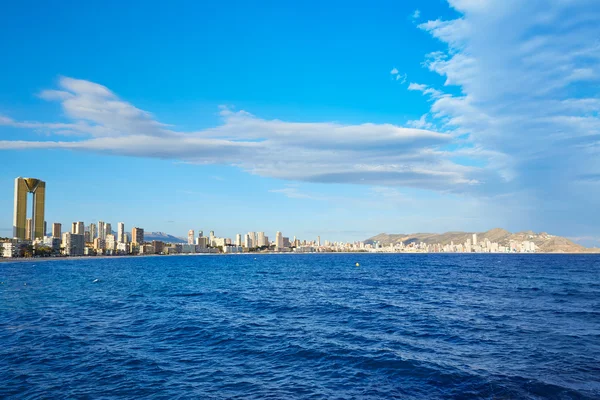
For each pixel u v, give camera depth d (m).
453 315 43.94
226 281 100.88
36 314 46.94
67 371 24.95
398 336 33.91
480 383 21.75
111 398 20.39
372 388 21.53
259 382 22.75
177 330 37.22
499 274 121.62
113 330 37.38
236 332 36.16
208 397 20.52
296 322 40.97
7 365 26.22
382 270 155.25
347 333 35.38
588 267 170.88
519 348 29.02
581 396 19.75
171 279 109.38
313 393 20.92
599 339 31.50
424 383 22.08
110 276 123.12
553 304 51.69
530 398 19.61
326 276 118.75
